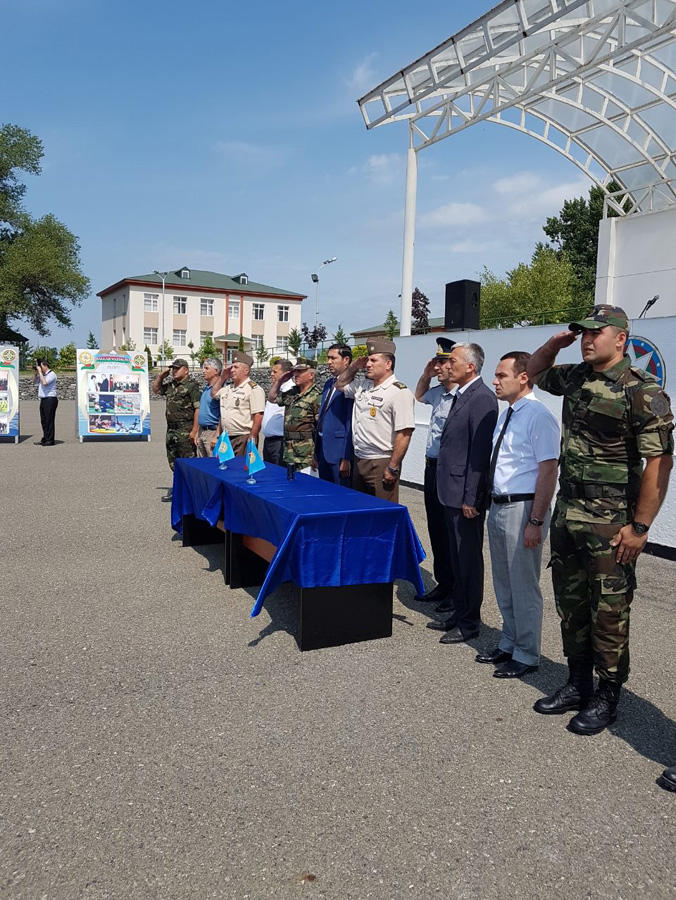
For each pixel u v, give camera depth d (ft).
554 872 7.41
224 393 23.44
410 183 37.09
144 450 46.70
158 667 12.41
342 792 8.74
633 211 46.50
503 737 10.21
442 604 15.72
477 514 13.39
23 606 15.49
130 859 7.48
